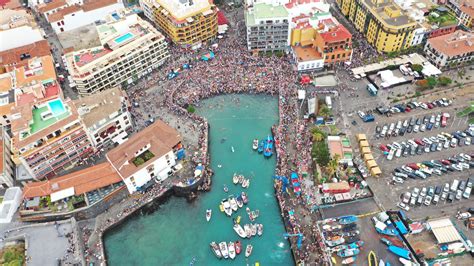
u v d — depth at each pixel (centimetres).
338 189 15000
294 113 18450
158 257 14212
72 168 16325
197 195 15988
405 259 13112
